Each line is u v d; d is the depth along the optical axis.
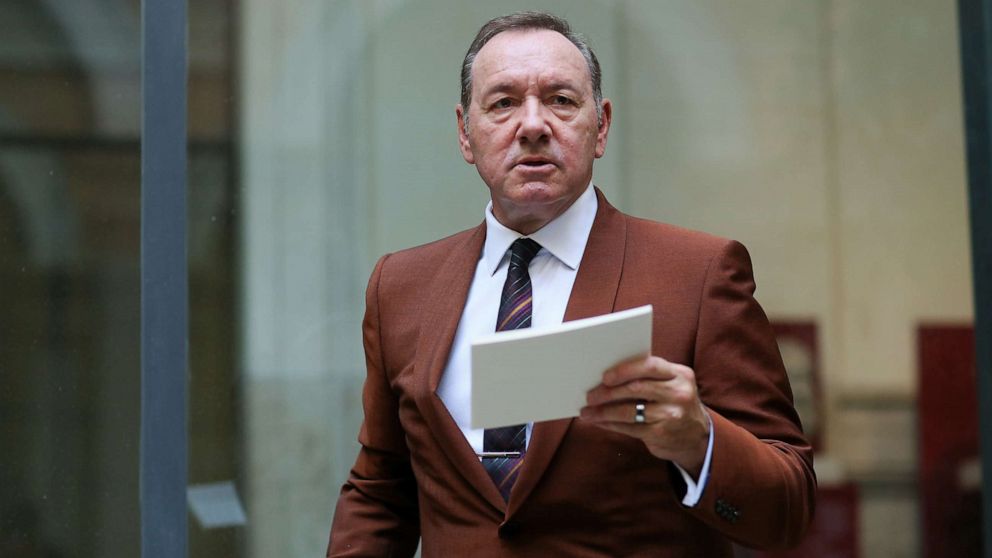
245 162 7.92
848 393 8.14
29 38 8.05
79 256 8.01
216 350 7.80
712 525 4.32
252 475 7.79
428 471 4.84
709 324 4.62
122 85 8.10
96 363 7.98
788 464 4.39
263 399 7.83
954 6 8.21
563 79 4.80
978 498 8.05
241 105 7.94
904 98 8.22
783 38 8.28
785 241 8.20
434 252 5.30
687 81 8.25
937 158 8.19
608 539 4.52
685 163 8.21
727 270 4.71
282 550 7.78
